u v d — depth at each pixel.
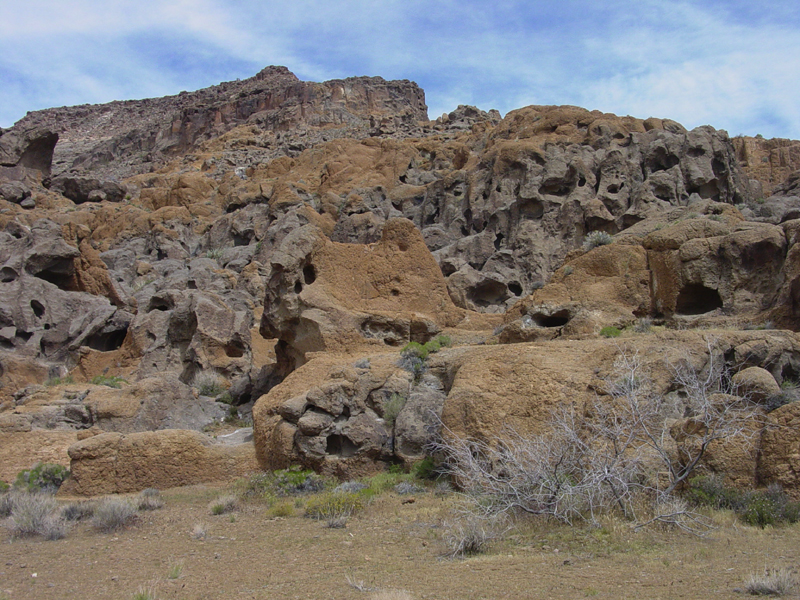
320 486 22.00
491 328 34.16
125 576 13.46
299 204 69.69
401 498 19.88
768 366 21.23
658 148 55.41
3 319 45.69
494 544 14.38
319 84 155.88
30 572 14.06
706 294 29.00
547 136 63.66
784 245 26.86
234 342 38.72
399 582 12.09
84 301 49.25
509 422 20.61
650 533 14.28
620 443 17.89
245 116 160.50
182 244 74.25
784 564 11.88
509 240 56.19
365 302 32.84
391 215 66.38
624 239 32.00
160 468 23.94
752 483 16.39
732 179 57.31
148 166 145.12
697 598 10.27
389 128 120.38
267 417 25.39
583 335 27.70
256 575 13.16
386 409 24.62
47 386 37.03
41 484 24.47
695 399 18.14
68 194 90.62
